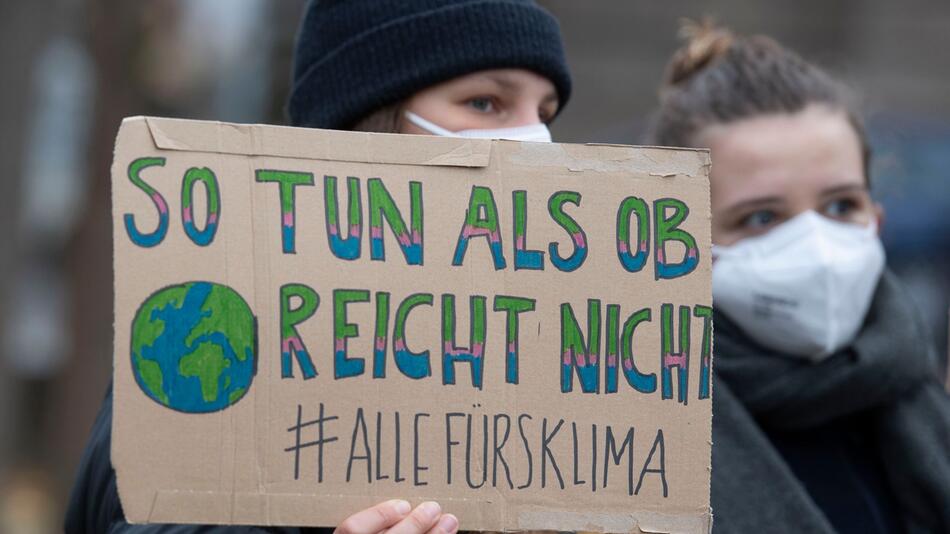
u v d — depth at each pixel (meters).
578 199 3.26
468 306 3.18
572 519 3.17
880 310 4.41
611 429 3.21
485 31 3.68
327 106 3.79
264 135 3.15
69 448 12.13
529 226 3.23
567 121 18.73
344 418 3.10
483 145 3.24
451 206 3.21
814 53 19.33
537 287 3.22
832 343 4.25
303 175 3.16
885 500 4.42
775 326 4.30
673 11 18.83
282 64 15.07
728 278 4.35
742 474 4.04
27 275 14.17
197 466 3.03
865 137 4.60
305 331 3.10
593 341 3.23
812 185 4.36
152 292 3.05
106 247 11.96
